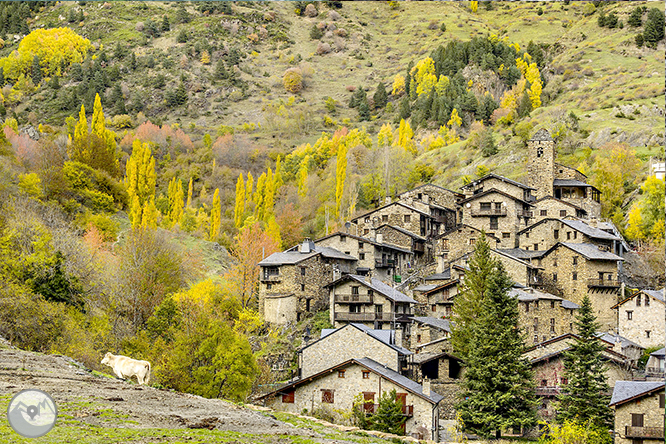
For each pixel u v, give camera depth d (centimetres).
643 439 5984
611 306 10156
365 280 9538
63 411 3053
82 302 7988
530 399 7238
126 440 2738
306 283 9888
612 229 11919
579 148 17975
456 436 6619
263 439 3109
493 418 7025
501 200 11988
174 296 8725
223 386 6372
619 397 6134
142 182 17775
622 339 8850
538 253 10862
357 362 6538
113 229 12038
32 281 7381
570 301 10094
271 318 9519
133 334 7694
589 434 6378
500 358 7306
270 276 9806
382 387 6500
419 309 9950
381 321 9131
